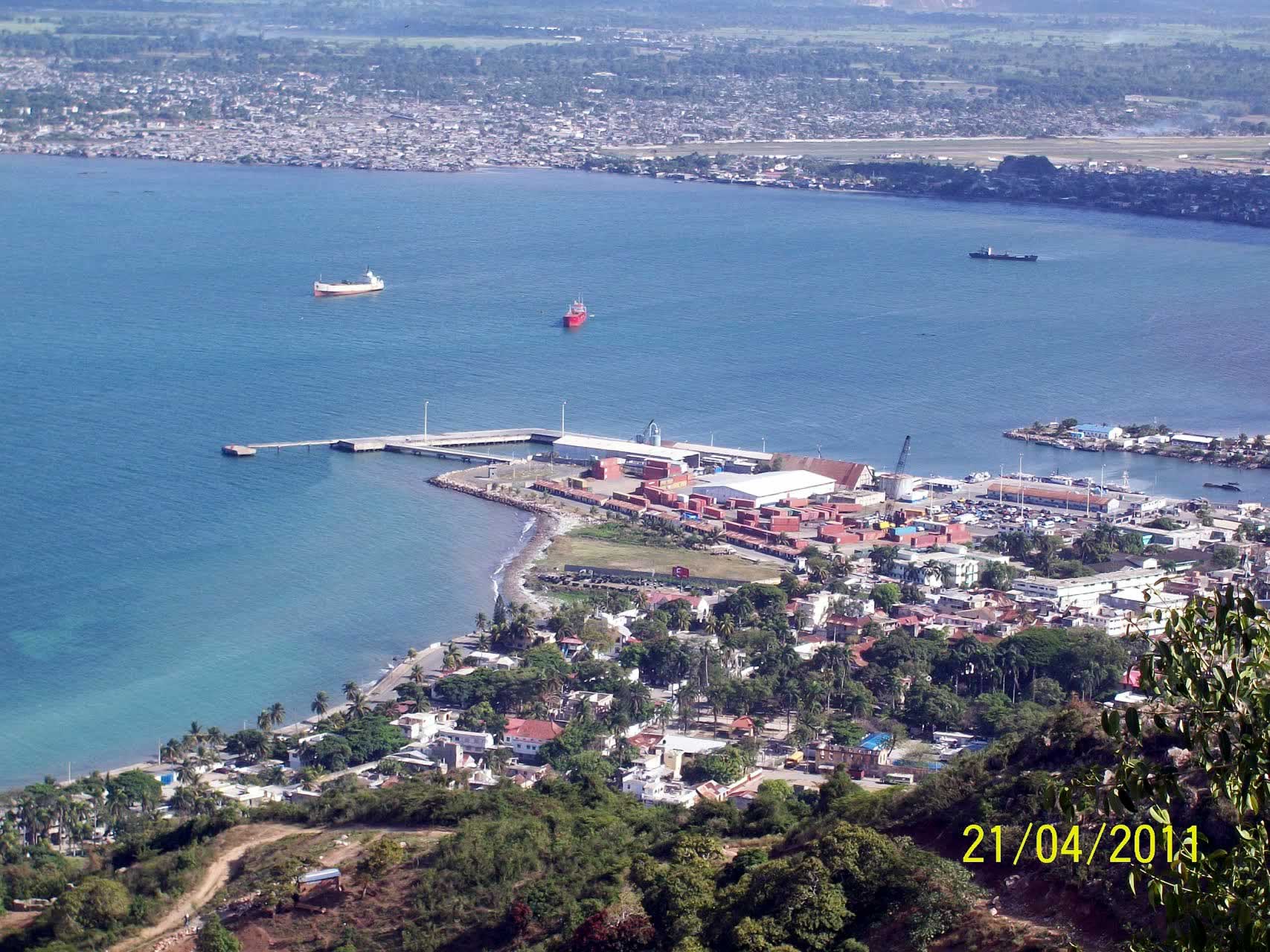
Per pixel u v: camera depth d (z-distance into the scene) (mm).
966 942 127500
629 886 163250
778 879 145375
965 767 153000
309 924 170875
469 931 165000
